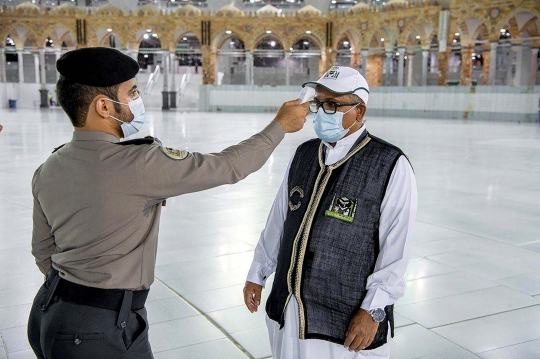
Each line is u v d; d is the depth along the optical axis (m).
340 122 2.10
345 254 2.09
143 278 1.85
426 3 33.16
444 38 32.88
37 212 1.96
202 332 3.57
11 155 12.86
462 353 3.31
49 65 47.81
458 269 4.87
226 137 17.50
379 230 2.09
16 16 39.38
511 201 7.90
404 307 4.02
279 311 2.21
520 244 5.67
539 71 38.81
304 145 2.38
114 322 1.78
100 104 1.79
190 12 38.62
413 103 32.78
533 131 21.84
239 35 38.91
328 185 2.15
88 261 1.78
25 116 28.91
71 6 39.22
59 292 1.82
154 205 1.90
